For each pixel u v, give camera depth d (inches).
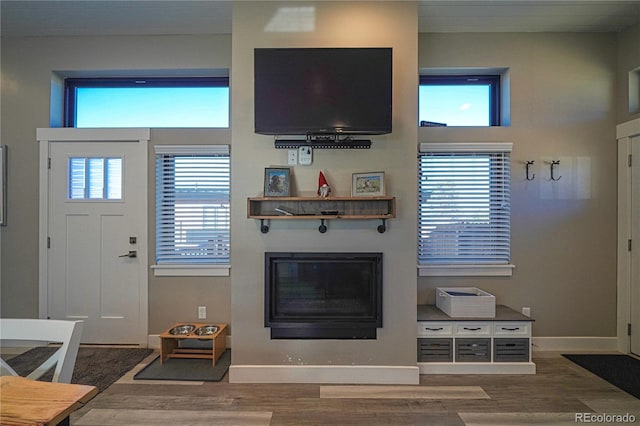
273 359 107.5
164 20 124.5
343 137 106.5
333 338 107.5
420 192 132.0
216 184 134.6
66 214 136.1
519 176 132.2
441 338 113.0
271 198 104.0
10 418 36.6
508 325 113.0
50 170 135.9
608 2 112.8
